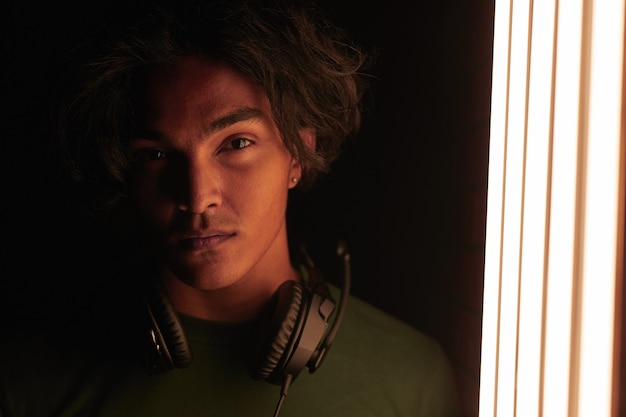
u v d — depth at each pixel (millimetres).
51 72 954
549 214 533
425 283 1185
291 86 821
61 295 1065
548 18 540
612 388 485
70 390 887
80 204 925
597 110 499
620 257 485
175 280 893
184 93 764
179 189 770
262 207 797
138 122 779
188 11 775
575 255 513
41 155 1119
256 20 792
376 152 1231
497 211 616
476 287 998
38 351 911
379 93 1215
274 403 873
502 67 611
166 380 875
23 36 1163
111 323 917
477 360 978
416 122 1190
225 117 761
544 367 536
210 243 773
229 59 763
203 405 865
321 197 1265
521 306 566
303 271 979
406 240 1217
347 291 840
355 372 918
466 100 1079
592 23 503
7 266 1177
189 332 886
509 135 590
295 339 723
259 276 882
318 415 875
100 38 815
